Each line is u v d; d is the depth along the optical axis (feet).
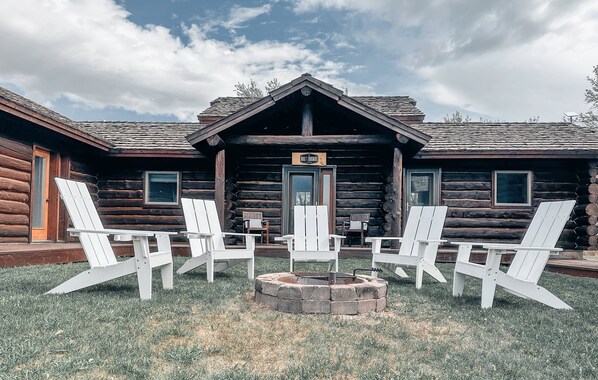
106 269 12.62
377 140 28.53
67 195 13.20
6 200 23.73
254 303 12.48
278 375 7.38
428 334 9.97
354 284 12.00
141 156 32.71
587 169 30.91
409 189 33.40
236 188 34.45
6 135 23.85
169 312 10.78
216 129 27.99
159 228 34.47
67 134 26.68
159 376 7.11
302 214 20.80
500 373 7.64
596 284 18.03
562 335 9.92
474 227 32.37
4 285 13.64
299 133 34.27
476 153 30.55
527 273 13.48
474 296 14.65
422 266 16.58
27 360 7.45
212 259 16.19
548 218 13.65
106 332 9.02
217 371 7.43
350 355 8.38
